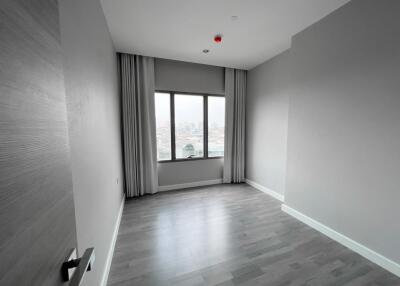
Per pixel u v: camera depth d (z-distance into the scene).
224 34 2.46
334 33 1.96
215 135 4.09
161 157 3.69
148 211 2.77
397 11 1.49
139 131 3.30
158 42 2.67
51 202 0.49
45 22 0.50
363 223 1.79
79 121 1.02
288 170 2.62
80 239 0.99
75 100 0.97
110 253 1.75
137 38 2.54
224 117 4.00
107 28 2.15
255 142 3.81
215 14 2.03
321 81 2.11
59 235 0.53
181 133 3.82
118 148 2.71
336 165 2.00
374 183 1.69
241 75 3.93
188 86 3.68
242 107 4.01
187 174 3.87
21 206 0.37
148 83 3.34
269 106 3.39
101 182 1.52
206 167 4.02
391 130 1.56
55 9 0.56
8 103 0.34
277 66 3.15
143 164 3.44
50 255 0.47
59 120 0.55
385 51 1.57
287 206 2.68
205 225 2.37
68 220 0.60
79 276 0.50
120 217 2.53
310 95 2.24
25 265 0.37
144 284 1.48
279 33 2.42
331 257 1.78
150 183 3.47
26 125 0.39
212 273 1.59
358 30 1.75
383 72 1.59
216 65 3.67
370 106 1.69
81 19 1.12
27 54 0.41
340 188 1.97
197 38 2.55
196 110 3.89
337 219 2.02
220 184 4.08
